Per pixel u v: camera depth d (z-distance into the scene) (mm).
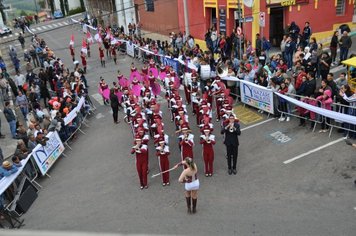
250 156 12133
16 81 21500
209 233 8711
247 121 14781
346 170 10500
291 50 18344
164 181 11094
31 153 12508
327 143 12016
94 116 18359
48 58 24938
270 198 9781
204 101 14164
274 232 8438
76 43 36781
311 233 8258
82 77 20812
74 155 14461
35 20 57625
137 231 9164
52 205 11164
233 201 9875
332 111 11867
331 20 22812
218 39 22500
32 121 14680
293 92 13891
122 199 10828
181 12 29172
